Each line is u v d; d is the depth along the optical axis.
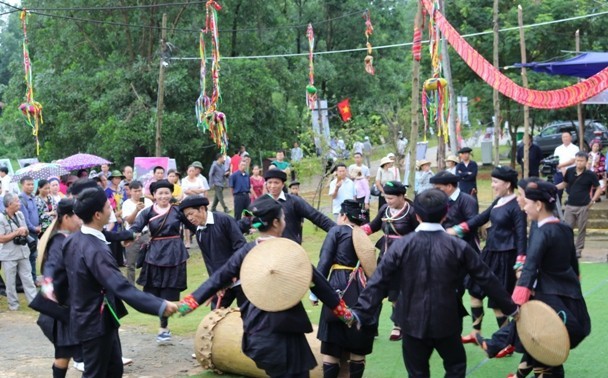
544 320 5.22
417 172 16.03
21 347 8.24
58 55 29.69
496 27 15.34
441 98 10.91
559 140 27.53
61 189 14.95
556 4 22.67
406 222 7.24
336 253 6.16
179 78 26.20
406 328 4.97
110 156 26.70
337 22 37.31
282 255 4.91
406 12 42.97
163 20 17.64
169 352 7.82
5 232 10.30
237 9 30.41
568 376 6.49
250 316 4.98
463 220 7.62
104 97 26.94
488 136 31.41
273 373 4.91
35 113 15.93
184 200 7.01
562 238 5.46
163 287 7.90
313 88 17.59
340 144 21.47
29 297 10.66
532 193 5.47
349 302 6.02
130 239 6.92
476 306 7.43
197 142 27.08
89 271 5.03
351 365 6.08
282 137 30.95
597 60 12.13
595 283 10.35
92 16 27.98
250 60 28.38
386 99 37.41
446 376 5.11
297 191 12.22
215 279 5.06
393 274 5.04
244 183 16.73
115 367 5.44
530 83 22.94
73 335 5.11
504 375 6.64
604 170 17.11
